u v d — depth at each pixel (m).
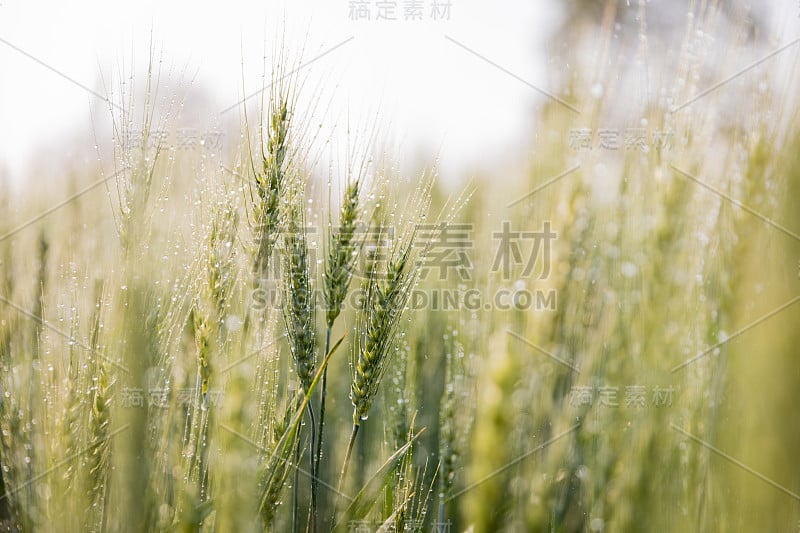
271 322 2.51
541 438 1.96
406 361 3.35
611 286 2.44
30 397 2.70
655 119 2.56
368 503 2.52
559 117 2.50
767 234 2.21
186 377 2.53
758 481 2.06
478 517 1.59
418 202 2.82
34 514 2.44
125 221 2.43
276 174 2.72
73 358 2.48
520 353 1.63
